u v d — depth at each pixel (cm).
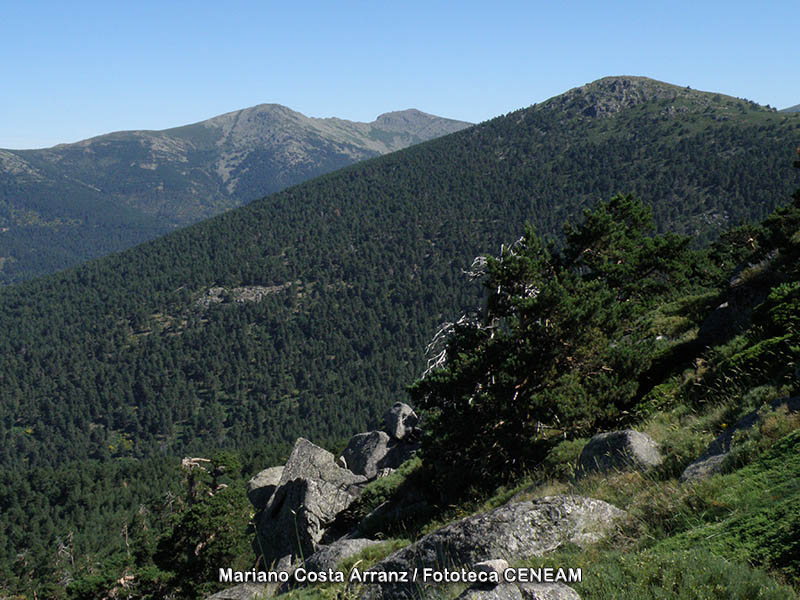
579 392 1549
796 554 452
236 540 3919
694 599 442
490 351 1811
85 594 4225
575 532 702
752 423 781
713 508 593
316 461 2623
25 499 16188
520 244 2641
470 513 1360
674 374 1593
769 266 1827
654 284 2933
